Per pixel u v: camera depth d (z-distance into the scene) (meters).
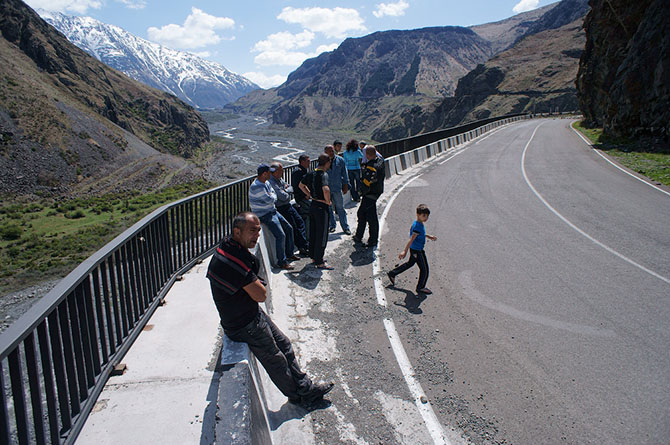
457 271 7.26
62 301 3.00
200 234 6.89
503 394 4.06
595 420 3.71
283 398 3.92
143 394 3.50
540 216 11.06
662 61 22.77
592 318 5.57
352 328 5.25
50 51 126.69
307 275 6.85
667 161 19.12
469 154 25.55
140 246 4.71
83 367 3.26
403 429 3.60
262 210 6.67
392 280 6.55
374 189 8.16
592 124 38.97
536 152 25.28
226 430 2.34
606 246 8.61
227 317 3.26
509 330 5.27
